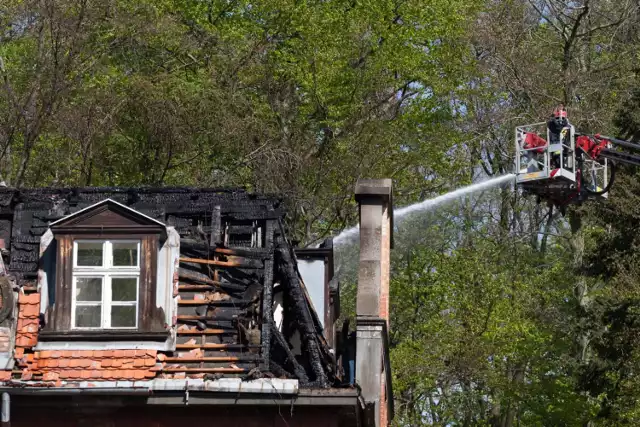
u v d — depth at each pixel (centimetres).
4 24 9244
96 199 5912
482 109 12825
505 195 13188
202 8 11356
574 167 7444
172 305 5419
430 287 12275
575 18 12112
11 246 5706
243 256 5678
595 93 12194
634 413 9900
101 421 5294
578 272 11269
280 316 5772
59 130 9225
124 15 9694
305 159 10156
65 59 8819
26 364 5291
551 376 11800
